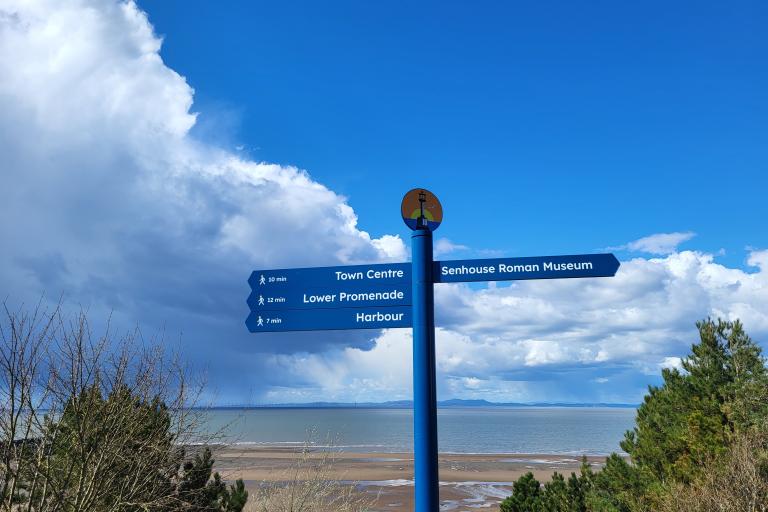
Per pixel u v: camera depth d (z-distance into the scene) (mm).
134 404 6418
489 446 91125
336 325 5477
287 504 9180
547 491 14109
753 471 8258
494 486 40531
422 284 5277
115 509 6074
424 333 5176
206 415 7059
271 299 5676
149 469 6613
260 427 158250
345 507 10023
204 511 7457
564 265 5352
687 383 13375
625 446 13969
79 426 5695
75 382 5715
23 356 5379
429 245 5383
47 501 5746
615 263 5348
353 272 5547
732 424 11719
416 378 5062
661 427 13336
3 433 5305
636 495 12070
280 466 40781
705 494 8445
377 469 49562
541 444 96312
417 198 5469
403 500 32250
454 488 39438
